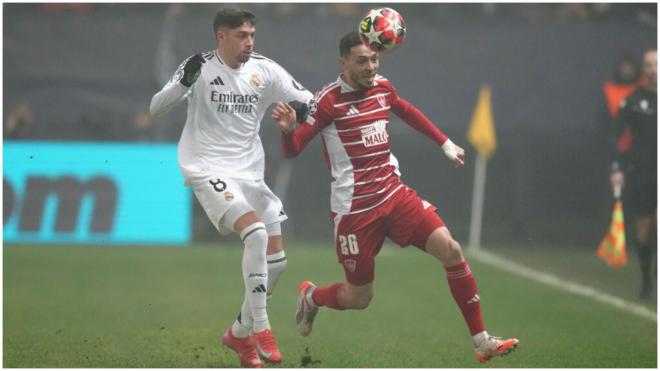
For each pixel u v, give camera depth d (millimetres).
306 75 52156
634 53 52156
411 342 26531
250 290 21609
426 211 21828
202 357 24109
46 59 52344
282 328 28641
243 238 21625
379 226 21891
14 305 31766
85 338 26406
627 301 34281
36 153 51625
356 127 21688
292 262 43906
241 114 22234
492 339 21641
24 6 52562
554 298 34812
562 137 51781
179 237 51219
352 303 22797
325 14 52906
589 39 52469
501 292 36094
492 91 52156
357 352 24984
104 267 41594
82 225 51062
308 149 51781
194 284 37188
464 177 51469
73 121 52094
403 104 22812
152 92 52656
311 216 51781
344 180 21875
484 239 51344
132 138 52125
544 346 26062
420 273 41125
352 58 21266
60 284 36625
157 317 29922
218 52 22203
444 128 51938
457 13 53469
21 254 45219
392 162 22109
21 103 52062
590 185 51344
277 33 52344
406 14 53281
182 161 22312
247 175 22406
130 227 51156
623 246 38094
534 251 49188
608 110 49438
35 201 51188
